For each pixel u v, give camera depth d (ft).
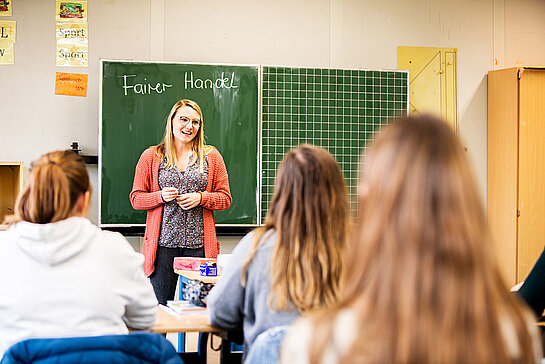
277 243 6.11
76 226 5.95
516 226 16.79
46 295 5.77
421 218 2.65
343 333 2.72
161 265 13.96
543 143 16.90
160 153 14.32
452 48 17.65
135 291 6.23
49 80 15.70
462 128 17.67
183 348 9.97
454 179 2.69
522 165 16.84
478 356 2.51
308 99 16.42
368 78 16.71
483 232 2.68
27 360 5.13
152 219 14.10
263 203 16.26
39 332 5.69
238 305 6.61
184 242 13.97
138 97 15.56
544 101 16.93
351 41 17.10
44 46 15.69
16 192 15.06
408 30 17.40
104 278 5.97
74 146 15.39
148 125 15.60
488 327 2.56
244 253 6.59
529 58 18.06
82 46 15.84
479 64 17.79
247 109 16.16
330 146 16.55
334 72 16.56
